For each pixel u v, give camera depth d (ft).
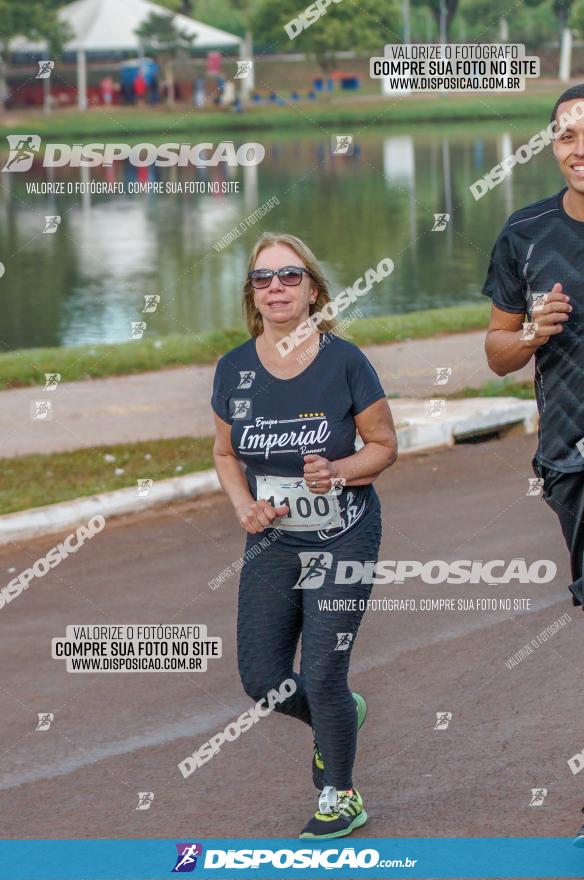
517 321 19.61
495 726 22.91
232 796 20.81
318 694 18.79
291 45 245.86
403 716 23.54
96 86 213.46
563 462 19.08
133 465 40.47
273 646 19.29
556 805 19.79
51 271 99.55
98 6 213.87
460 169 148.05
